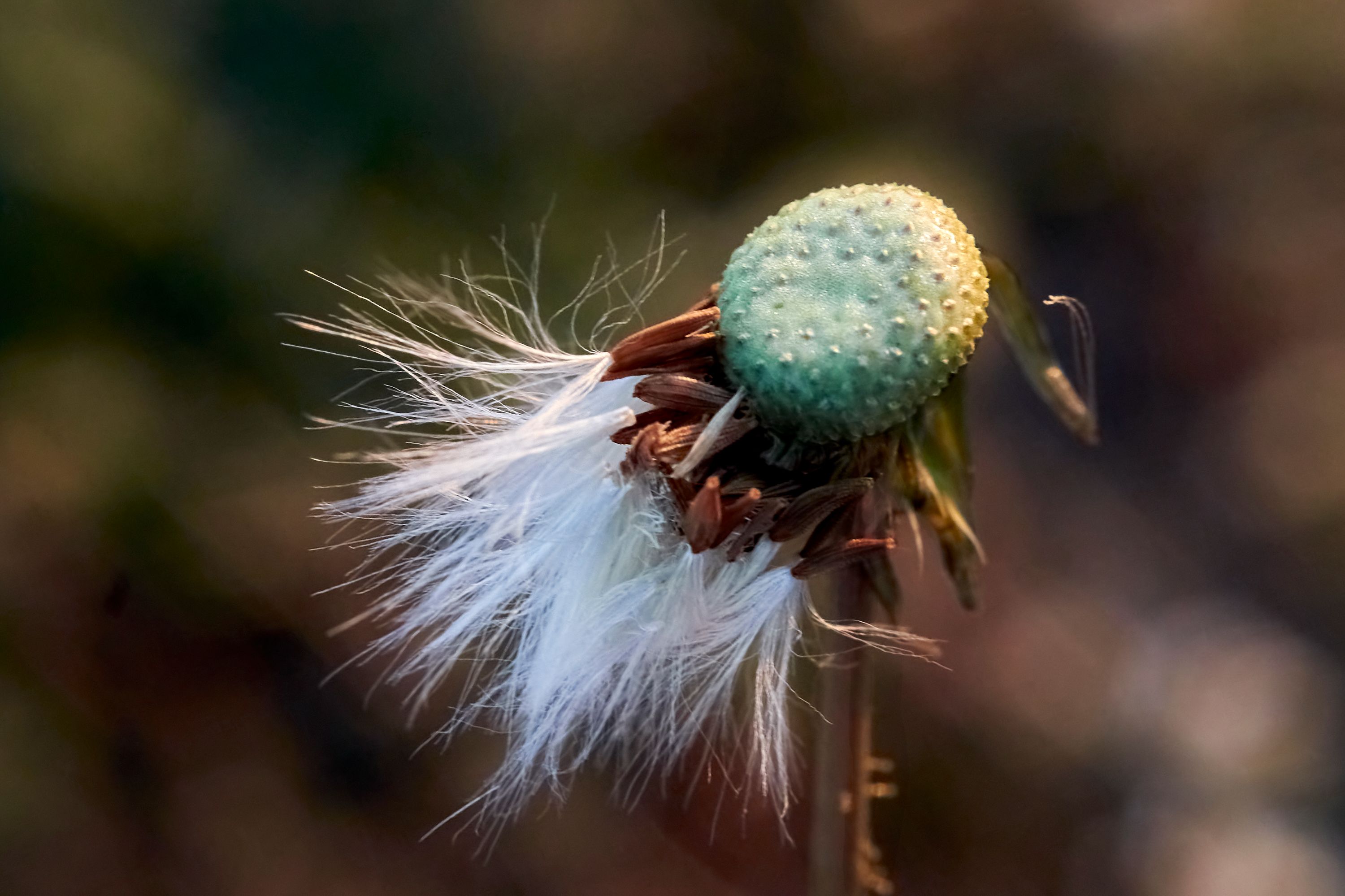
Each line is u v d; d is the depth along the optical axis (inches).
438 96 9.3
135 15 8.9
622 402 5.0
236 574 8.8
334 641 9.0
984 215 10.1
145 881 8.6
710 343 4.9
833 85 10.2
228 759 9.0
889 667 6.4
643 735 5.2
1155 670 10.2
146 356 8.9
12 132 8.2
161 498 8.7
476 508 5.0
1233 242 11.5
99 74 8.5
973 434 11.0
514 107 9.4
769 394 4.8
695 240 9.3
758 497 4.8
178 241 8.8
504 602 5.0
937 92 10.5
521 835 9.0
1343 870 9.3
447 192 9.2
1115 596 10.7
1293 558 10.9
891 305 4.8
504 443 5.0
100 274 8.7
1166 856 9.2
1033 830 9.3
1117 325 11.5
